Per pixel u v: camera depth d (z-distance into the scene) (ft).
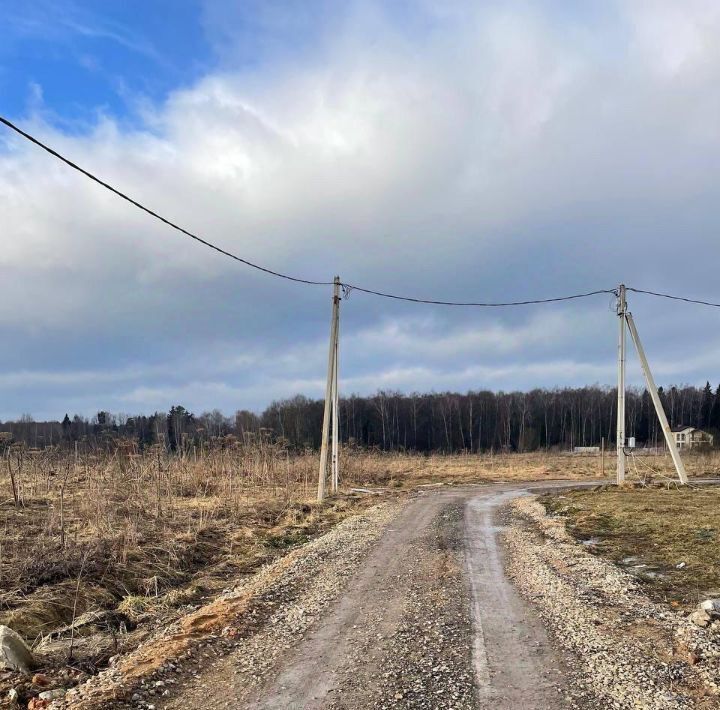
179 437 114.62
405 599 26.78
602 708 16.06
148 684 17.74
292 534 45.39
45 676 19.19
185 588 30.99
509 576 30.81
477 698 16.75
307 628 23.16
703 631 21.79
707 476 93.40
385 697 16.89
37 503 50.06
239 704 16.63
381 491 75.61
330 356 69.72
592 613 24.26
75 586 28.45
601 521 47.78
